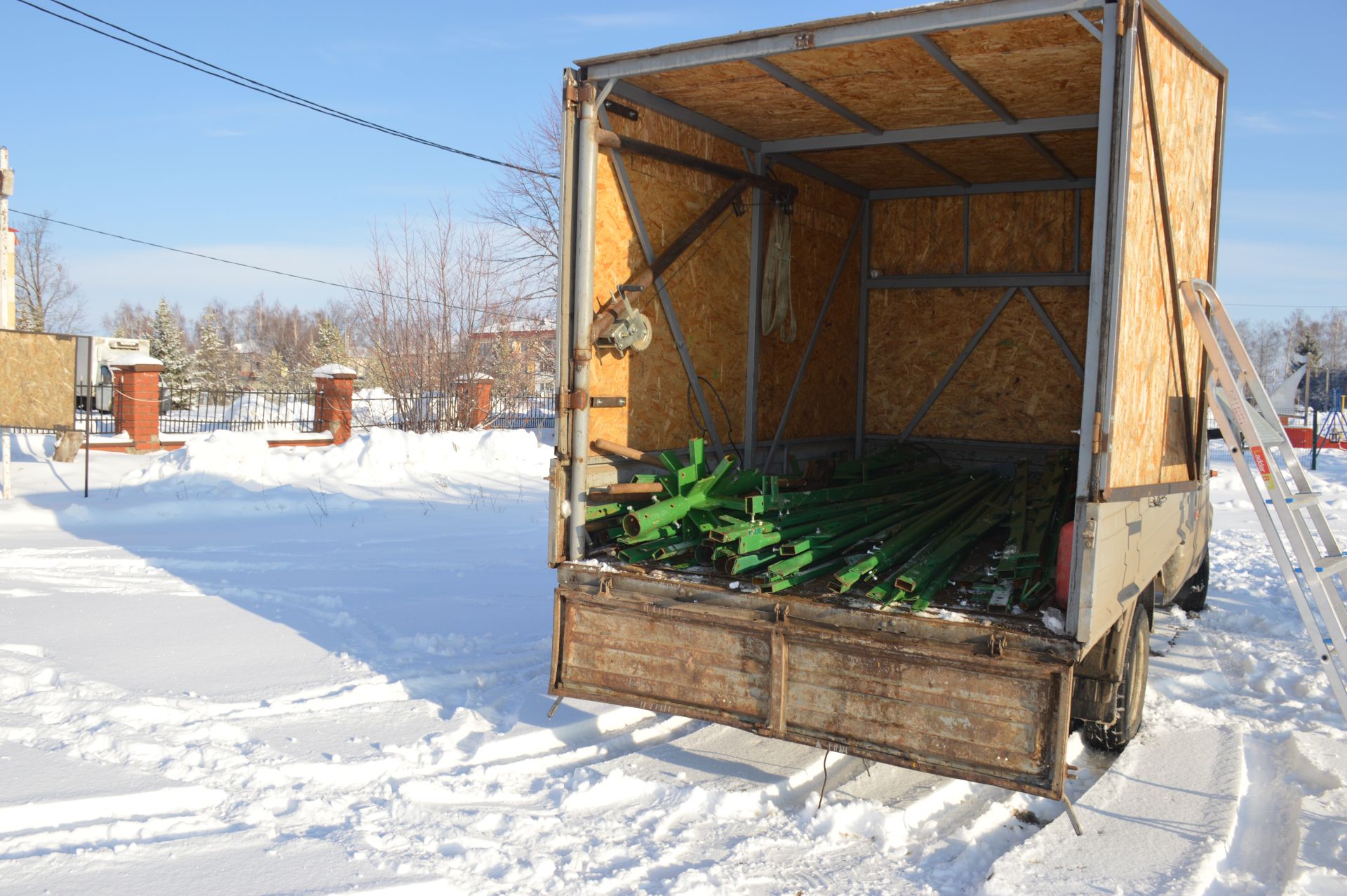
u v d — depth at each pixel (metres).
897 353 8.80
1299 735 4.91
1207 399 5.27
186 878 3.21
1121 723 4.69
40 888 3.09
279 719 4.85
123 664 5.67
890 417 8.86
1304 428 28.05
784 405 7.46
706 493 5.27
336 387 19.62
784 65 5.01
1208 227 5.08
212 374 43.03
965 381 8.55
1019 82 5.32
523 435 17.66
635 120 5.42
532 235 28.86
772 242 6.93
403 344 21.67
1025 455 8.27
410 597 7.71
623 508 5.13
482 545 10.35
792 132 6.50
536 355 28.45
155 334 41.56
